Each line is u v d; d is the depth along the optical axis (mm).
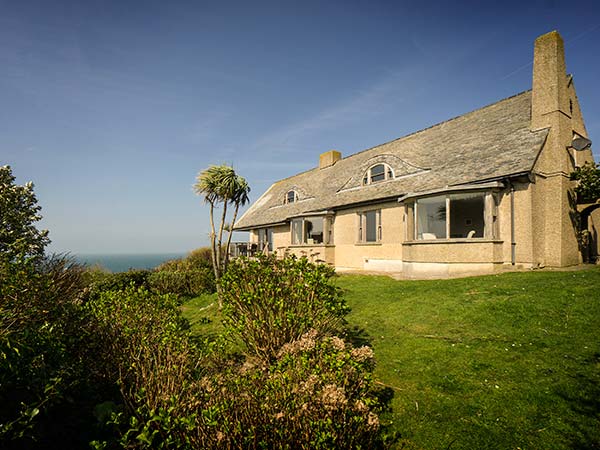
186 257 28875
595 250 16172
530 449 3738
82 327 5109
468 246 12906
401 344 6926
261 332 5664
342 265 20156
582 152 15336
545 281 9719
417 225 15039
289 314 5484
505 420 4258
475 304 8516
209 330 9602
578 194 13922
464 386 5121
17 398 3600
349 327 8188
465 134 16875
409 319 8305
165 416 3213
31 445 3562
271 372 4004
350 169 23984
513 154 12930
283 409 3301
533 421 4188
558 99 13258
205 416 3203
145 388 4059
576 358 5543
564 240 12852
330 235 20969
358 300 10734
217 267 13734
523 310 7711
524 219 12289
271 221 26094
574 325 6719
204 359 5289
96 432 4008
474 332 7070
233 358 5957
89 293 9008
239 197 14391
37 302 4336
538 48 13969
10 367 3371
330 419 3195
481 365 5680
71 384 4012
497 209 12852
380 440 4023
